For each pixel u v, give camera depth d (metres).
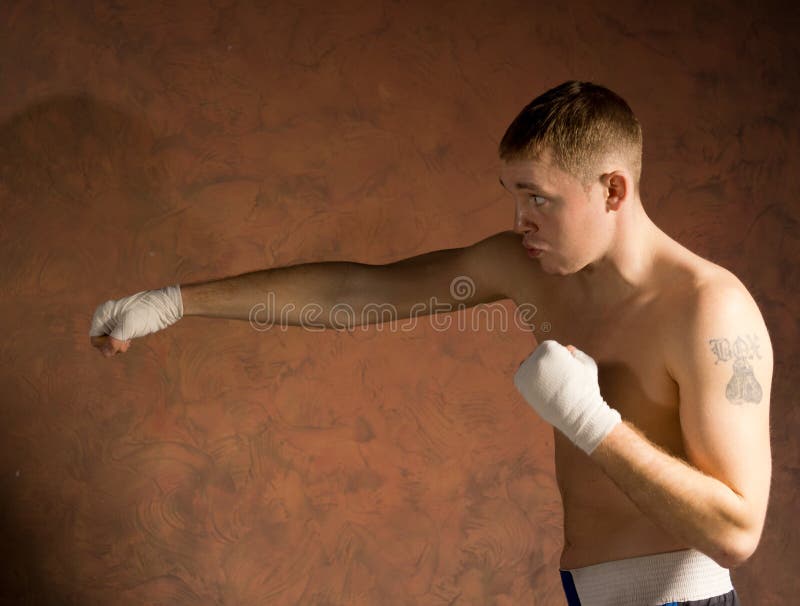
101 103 2.29
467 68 2.53
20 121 2.24
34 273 2.25
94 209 2.29
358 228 2.46
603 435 1.22
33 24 2.24
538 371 1.23
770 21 2.77
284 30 2.40
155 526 2.34
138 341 2.32
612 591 1.43
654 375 1.38
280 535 2.40
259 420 2.39
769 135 2.77
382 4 2.47
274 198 2.40
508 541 2.55
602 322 1.46
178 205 2.34
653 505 1.23
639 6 2.67
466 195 2.53
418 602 2.48
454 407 2.52
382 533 2.46
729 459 1.28
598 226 1.36
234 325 2.38
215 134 2.36
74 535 2.29
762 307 2.76
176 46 2.33
